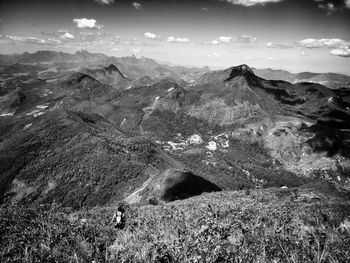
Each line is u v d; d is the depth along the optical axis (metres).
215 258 8.80
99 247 11.23
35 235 11.67
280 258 8.45
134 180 143.88
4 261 9.36
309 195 43.62
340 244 9.34
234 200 34.78
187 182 101.69
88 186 142.00
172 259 9.27
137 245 11.06
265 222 14.37
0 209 15.57
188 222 15.99
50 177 152.50
